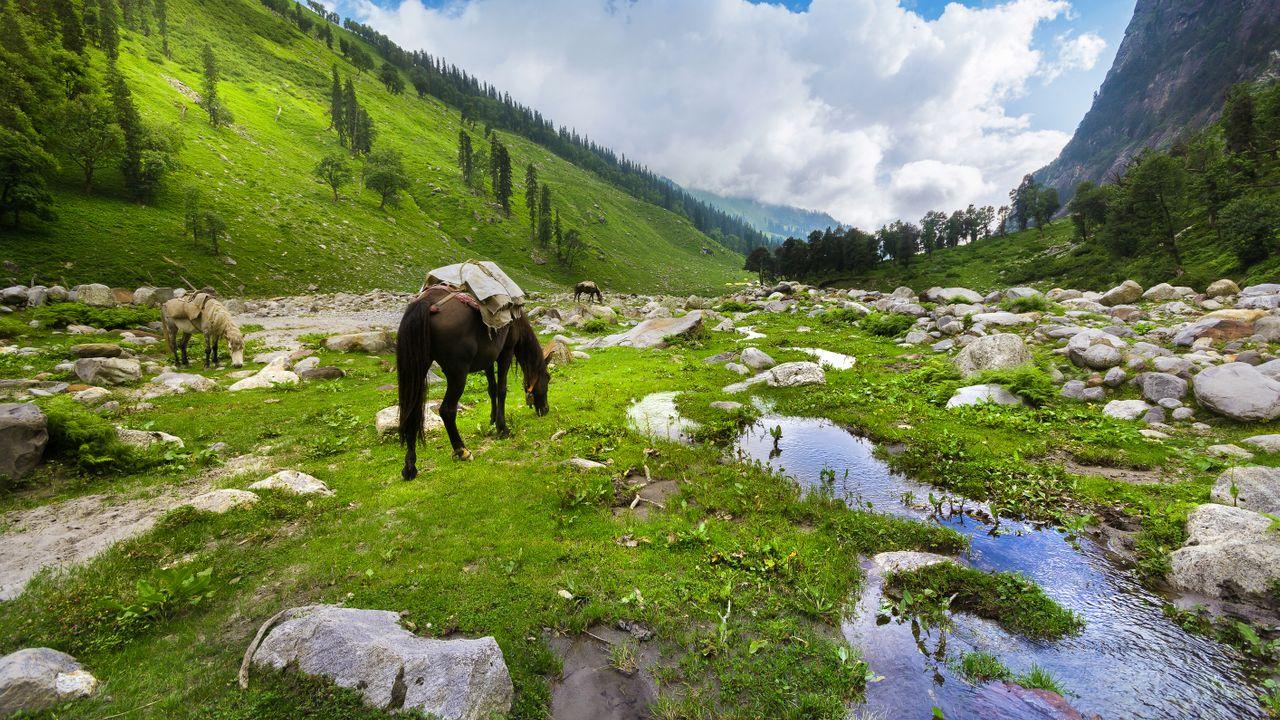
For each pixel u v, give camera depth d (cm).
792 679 390
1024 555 575
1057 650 426
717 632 440
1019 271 10194
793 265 13162
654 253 19900
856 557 571
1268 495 602
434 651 370
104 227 5628
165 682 390
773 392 1329
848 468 854
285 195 9131
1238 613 461
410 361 700
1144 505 655
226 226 6831
